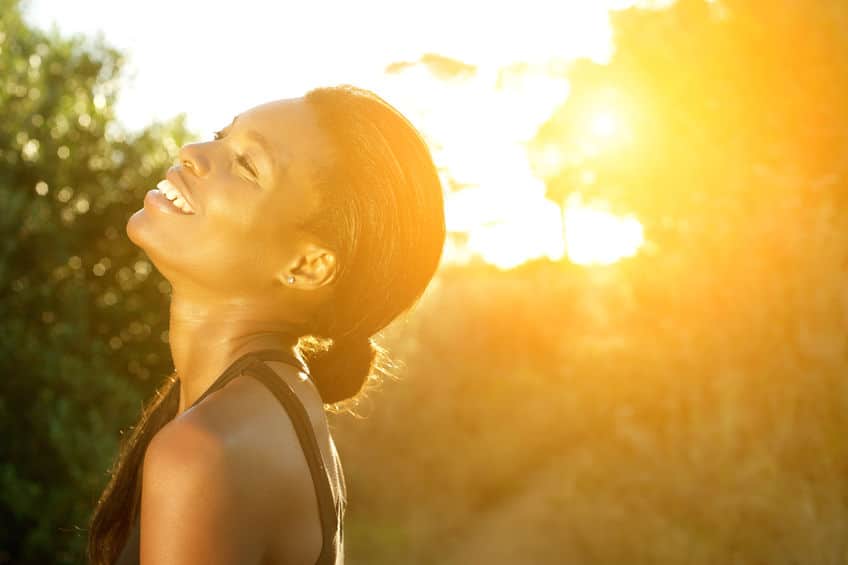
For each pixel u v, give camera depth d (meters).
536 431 11.77
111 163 7.44
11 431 6.10
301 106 1.40
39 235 6.73
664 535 6.48
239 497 1.09
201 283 1.37
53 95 7.07
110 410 6.50
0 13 7.14
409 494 12.38
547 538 8.91
